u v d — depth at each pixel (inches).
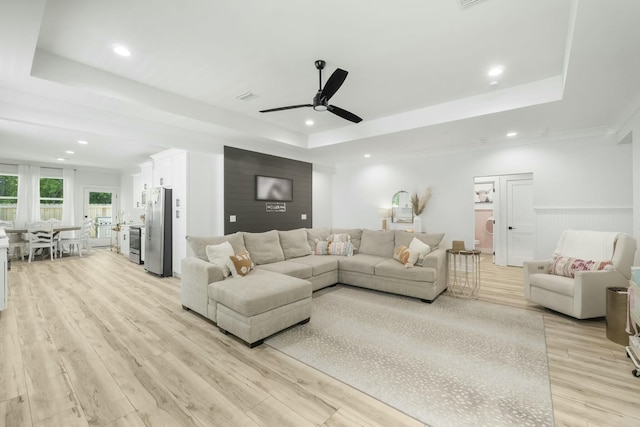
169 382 77.1
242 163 211.3
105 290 163.2
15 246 258.7
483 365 86.1
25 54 90.0
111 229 333.7
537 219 201.9
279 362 88.0
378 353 93.5
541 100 130.1
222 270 122.6
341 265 175.6
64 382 76.5
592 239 132.3
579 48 88.5
